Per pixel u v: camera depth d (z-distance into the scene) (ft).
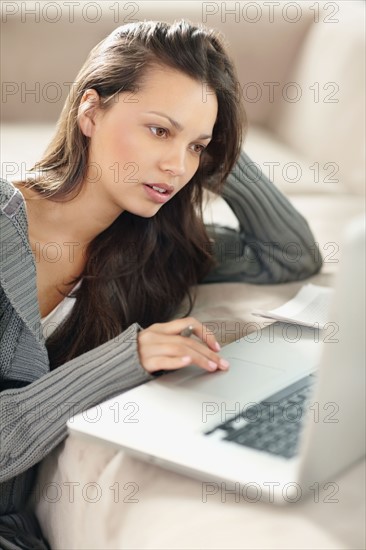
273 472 3.23
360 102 7.84
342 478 3.53
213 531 3.34
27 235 4.31
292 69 9.10
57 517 4.10
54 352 4.97
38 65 8.92
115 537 3.63
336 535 3.26
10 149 7.88
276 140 8.83
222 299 5.69
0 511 4.40
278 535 3.26
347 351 3.16
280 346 4.45
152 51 4.43
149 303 5.33
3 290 4.36
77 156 4.66
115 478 3.74
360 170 7.61
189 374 4.12
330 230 6.74
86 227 4.89
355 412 3.37
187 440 3.46
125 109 4.44
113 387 4.27
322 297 5.19
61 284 5.01
